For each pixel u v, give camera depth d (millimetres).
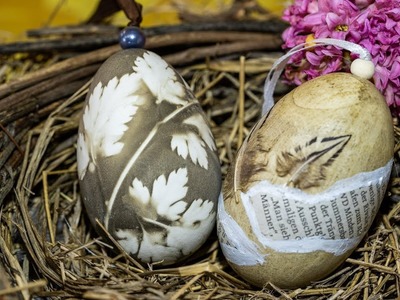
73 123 281
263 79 308
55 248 248
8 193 254
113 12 305
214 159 243
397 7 236
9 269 225
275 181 219
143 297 213
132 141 231
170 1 352
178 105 239
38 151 267
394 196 259
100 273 241
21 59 310
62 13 371
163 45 298
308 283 233
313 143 216
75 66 285
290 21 260
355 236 225
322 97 220
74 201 272
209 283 245
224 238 233
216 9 344
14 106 266
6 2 365
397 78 244
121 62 241
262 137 226
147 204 232
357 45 230
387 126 219
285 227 220
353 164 215
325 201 217
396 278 230
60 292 223
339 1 240
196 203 236
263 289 234
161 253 241
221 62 308
